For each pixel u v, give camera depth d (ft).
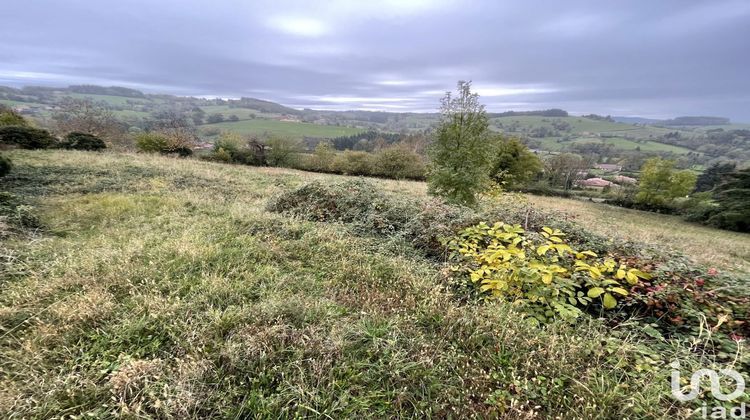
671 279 9.90
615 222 48.91
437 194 31.27
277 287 10.08
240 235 14.87
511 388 6.53
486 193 32.19
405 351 7.23
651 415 5.70
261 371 6.56
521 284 9.50
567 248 8.68
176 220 16.83
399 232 15.72
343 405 5.90
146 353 7.07
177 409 5.54
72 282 9.48
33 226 14.88
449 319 8.52
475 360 7.20
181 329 7.65
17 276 10.12
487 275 10.34
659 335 7.93
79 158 36.83
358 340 7.59
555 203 65.98
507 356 7.47
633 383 6.44
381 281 11.28
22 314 8.00
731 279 10.03
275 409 5.83
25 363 6.44
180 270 10.75
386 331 7.95
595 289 8.68
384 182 60.18
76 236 14.33
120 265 10.56
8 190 20.57
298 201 20.43
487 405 6.26
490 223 15.17
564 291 9.12
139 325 7.58
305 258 13.03
